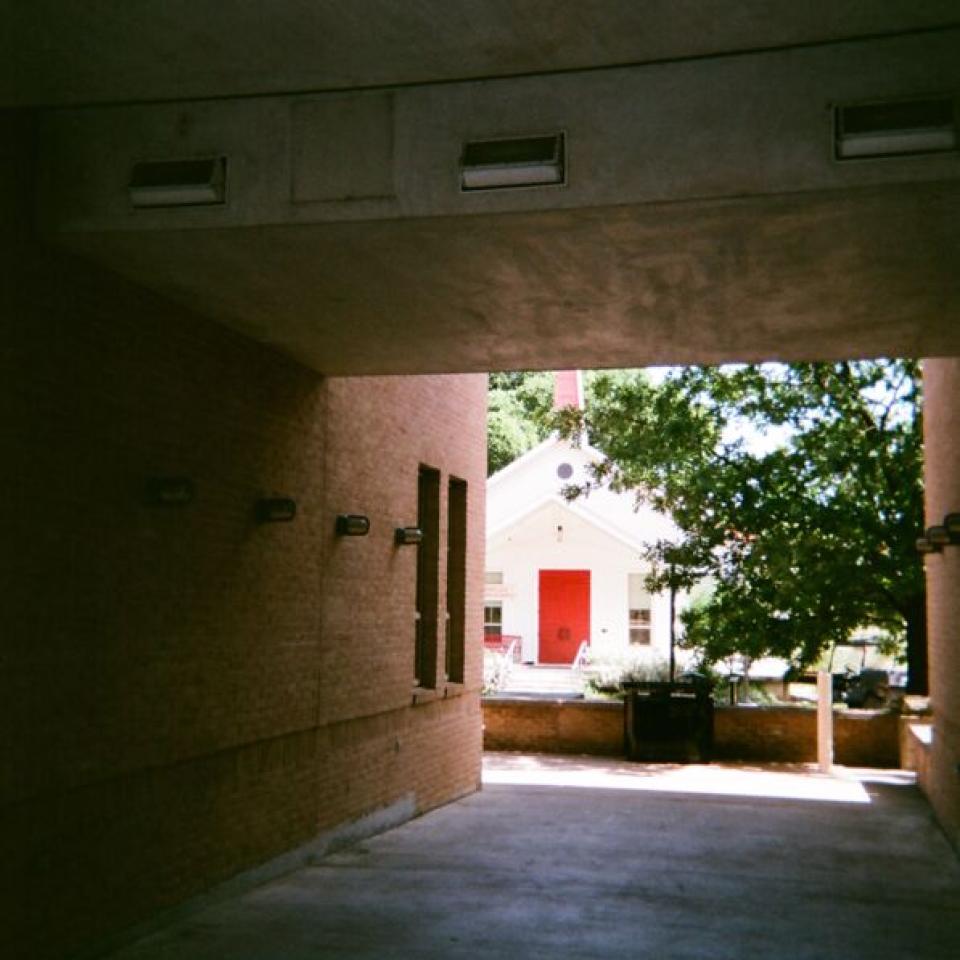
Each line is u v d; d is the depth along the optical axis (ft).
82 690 22.48
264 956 23.16
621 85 18.98
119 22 16.60
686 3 16.12
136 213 20.68
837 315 26.11
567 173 19.07
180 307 26.23
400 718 41.29
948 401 40.01
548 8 16.29
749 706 66.28
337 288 24.53
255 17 16.44
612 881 31.71
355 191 19.93
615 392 70.18
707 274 23.08
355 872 32.30
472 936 25.11
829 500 64.85
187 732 26.50
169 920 25.68
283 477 31.68
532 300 25.18
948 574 40.34
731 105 18.57
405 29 16.83
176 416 26.02
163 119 20.71
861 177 18.07
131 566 24.20
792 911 28.50
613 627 110.93
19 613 20.59
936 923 27.48
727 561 67.05
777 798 49.52
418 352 30.78
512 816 43.60
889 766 63.77
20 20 16.52
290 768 32.30
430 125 19.70
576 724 68.49
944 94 17.65
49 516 21.48
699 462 65.92
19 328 20.68
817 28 17.01
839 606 65.26
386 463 39.63
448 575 49.26
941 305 25.23
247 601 29.53
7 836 20.38
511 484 125.29
